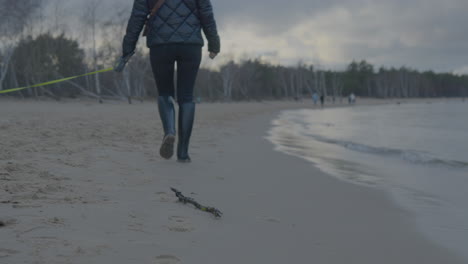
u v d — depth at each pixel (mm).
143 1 3947
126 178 3379
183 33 3979
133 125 9570
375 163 5758
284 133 10883
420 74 164375
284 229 2371
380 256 2061
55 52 40812
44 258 1597
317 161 5688
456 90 176750
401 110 36875
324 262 1907
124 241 1886
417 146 8117
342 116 23891
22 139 5383
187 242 1979
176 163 4383
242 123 14547
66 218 2127
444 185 4230
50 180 3027
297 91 100812
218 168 4348
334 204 3125
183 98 4316
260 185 3631
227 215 2557
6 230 1866
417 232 2523
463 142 8883
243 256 1878
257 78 90688
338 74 124688
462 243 2344
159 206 2584
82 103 34375
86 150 4805
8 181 2865
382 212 2980
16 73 40719
